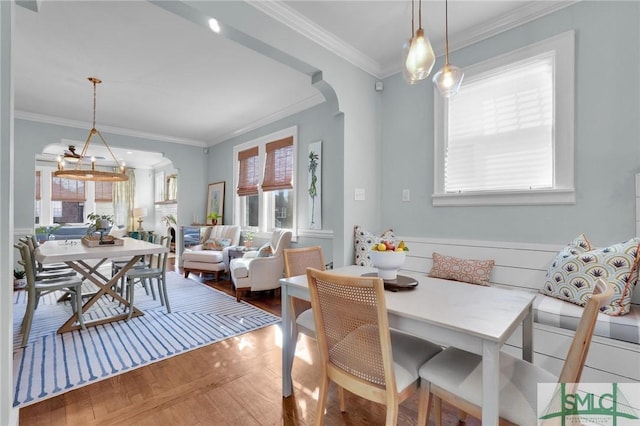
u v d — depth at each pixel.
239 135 5.71
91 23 2.44
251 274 3.73
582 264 1.87
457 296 1.49
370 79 3.18
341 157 2.92
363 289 1.19
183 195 6.36
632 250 1.74
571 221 2.16
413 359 1.38
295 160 4.40
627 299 1.71
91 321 3.00
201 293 4.15
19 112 4.50
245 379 2.03
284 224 4.75
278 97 4.04
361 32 2.61
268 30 2.27
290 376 1.85
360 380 1.28
